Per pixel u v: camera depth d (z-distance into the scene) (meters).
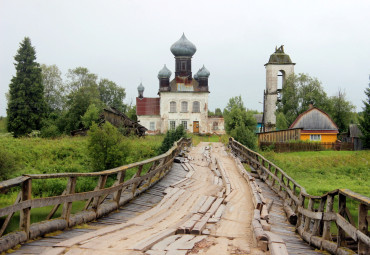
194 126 69.50
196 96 69.69
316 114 55.56
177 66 71.62
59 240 7.78
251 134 42.19
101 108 63.88
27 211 7.52
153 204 13.69
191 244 7.57
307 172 34.25
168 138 36.44
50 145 34.69
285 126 62.03
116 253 6.59
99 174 10.42
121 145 26.78
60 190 24.11
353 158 38.91
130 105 90.81
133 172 28.22
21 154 31.59
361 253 7.07
